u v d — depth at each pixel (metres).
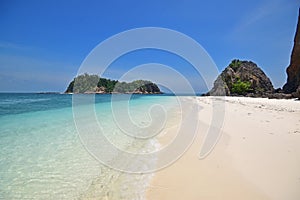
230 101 31.39
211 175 5.27
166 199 4.42
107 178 5.54
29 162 6.64
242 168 5.45
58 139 9.48
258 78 64.00
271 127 10.06
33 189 4.99
